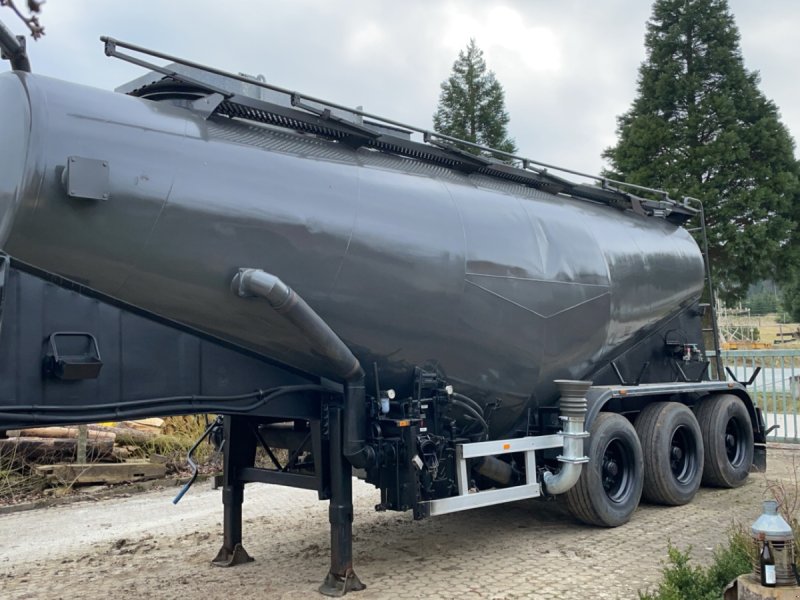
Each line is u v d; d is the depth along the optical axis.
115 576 5.77
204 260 4.47
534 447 6.31
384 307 5.37
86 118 4.12
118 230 4.13
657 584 5.16
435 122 29.98
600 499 6.73
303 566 5.84
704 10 25.20
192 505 8.66
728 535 6.24
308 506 8.29
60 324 4.11
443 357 5.92
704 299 21.17
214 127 4.80
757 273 23.44
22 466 9.80
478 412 6.36
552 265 6.81
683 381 8.83
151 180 4.25
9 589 5.55
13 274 3.94
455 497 5.56
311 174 5.08
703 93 25.06
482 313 6.06
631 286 7.85
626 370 8.22
